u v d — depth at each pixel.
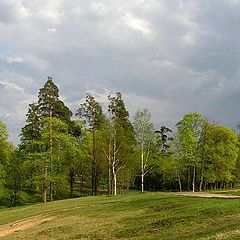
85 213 32.75
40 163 56.50
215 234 18.53
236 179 73.94
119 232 24.03
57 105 63.28
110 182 55.72
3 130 62.00
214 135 65.69
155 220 25.58
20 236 27.84
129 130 59.06
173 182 85.12
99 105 58.59
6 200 67.69
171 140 71.19
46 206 42.72
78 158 63.06
